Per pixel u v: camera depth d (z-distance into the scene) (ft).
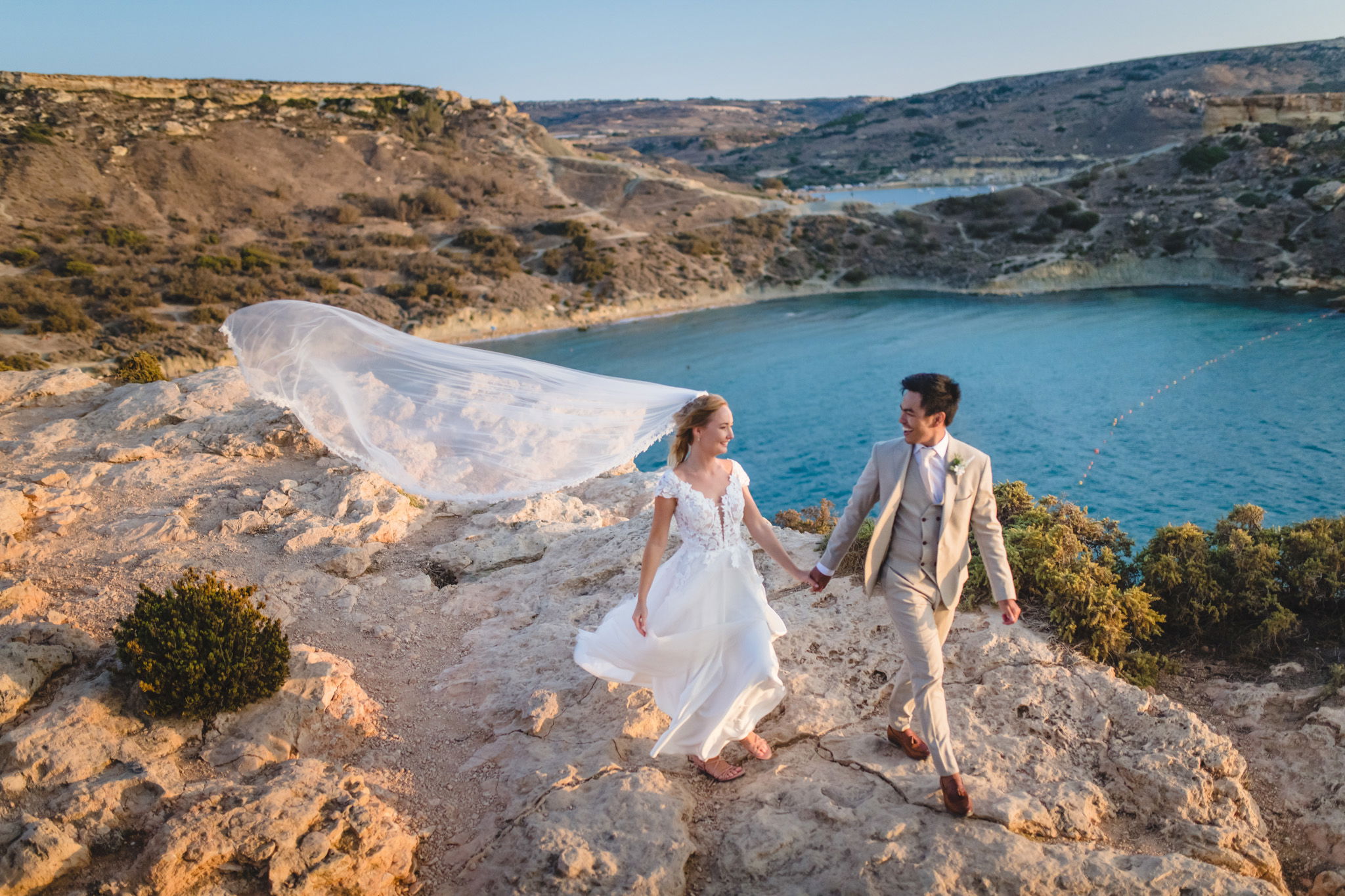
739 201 433.07
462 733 17.81
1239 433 188.03
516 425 21.59
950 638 18.67
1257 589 18.58
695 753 15.15
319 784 14.83
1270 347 251.60
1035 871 12.30
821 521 47.60
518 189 427.74
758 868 13.24
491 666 19.89
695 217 408.87
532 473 20.94
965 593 19.72
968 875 12.39
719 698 15.06
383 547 26.71
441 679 19.79
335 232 344.08
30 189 308.81
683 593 15.12
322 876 13.09
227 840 13.29
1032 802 13.80
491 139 484.33
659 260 363.15
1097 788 14.42
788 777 15.38
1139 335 277.03
